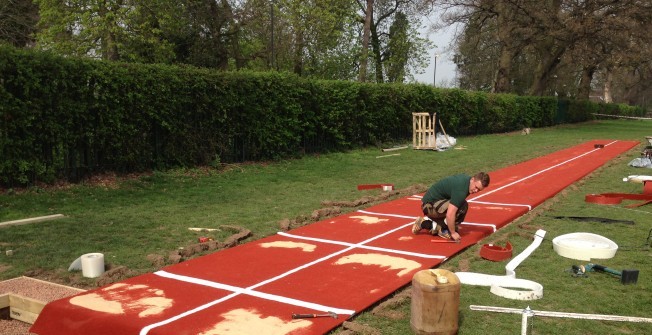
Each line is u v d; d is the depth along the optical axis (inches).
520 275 229.6
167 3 880.9
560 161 657.0
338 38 1212.5
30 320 192.5
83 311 183.5
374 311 187.5
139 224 315.0
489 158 688.4
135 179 458.6
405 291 206.7
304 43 1131.3
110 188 422.6
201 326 171.6
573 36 1257.4
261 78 589.3
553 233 302.7
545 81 1485.0
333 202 378.9
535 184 476.1
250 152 592.7
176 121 506.0
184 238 286.8
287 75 629.6
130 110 462.3
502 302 197.0
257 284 213.8
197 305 190.5
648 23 1233.4
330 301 195.3
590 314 178.2
